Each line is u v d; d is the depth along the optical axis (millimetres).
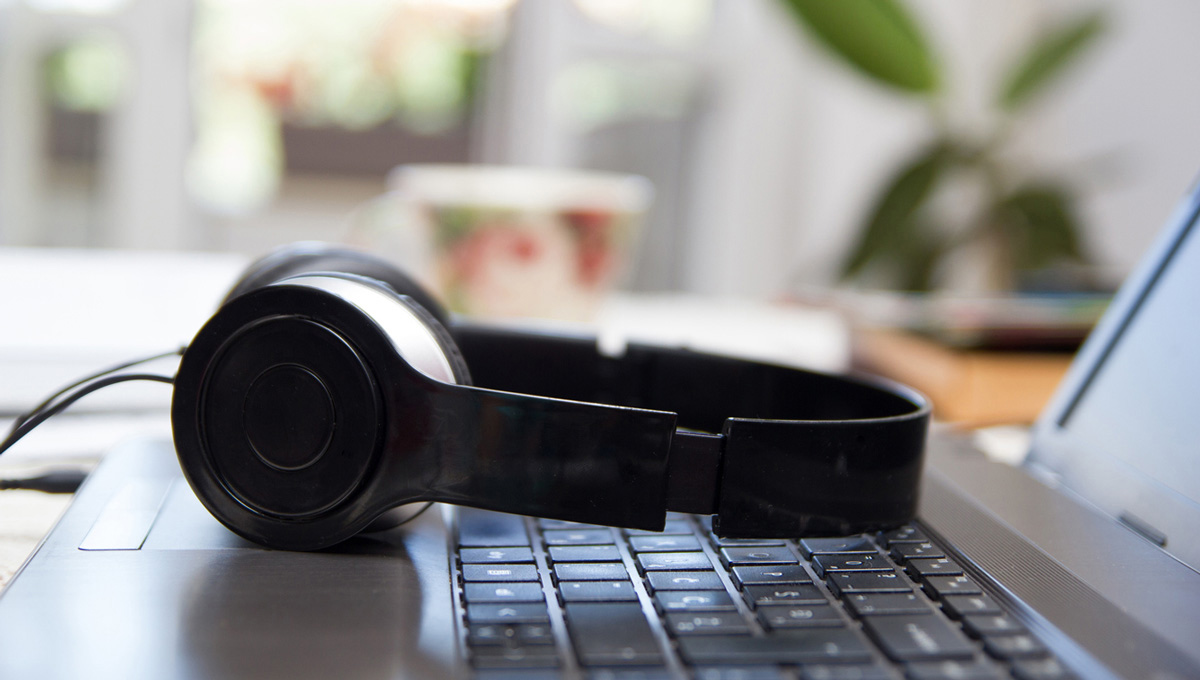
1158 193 1255
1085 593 271
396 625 232
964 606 253
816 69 1535
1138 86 1292
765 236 1715
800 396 396
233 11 1623
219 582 253
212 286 865
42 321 683
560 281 652
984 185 1047
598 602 251
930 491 374
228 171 1689
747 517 279
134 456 364
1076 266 996
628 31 1658
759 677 213
